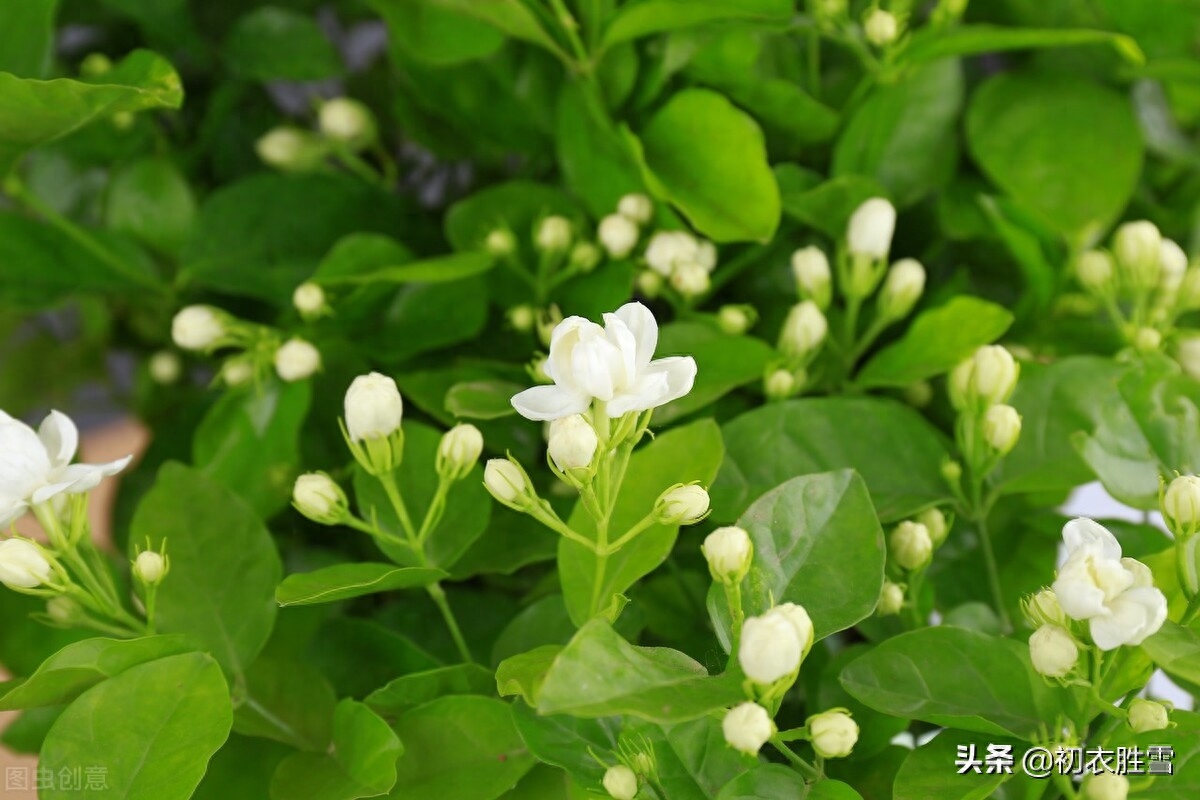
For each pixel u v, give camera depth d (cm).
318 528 49
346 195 52
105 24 56
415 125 52
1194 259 49
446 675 42
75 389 61
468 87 51
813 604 40
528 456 47
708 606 40
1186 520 39
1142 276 46
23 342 60
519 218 50
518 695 41
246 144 56
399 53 50
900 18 47
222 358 56
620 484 41
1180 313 48
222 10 56
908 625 44
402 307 49
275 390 48
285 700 43
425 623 46
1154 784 39
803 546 40
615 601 40
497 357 50
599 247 48
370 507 44
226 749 43
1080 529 39
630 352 39
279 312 54
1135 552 44
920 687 40
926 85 49
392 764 40
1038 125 50
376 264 49
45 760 40
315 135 54
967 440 44
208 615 44
